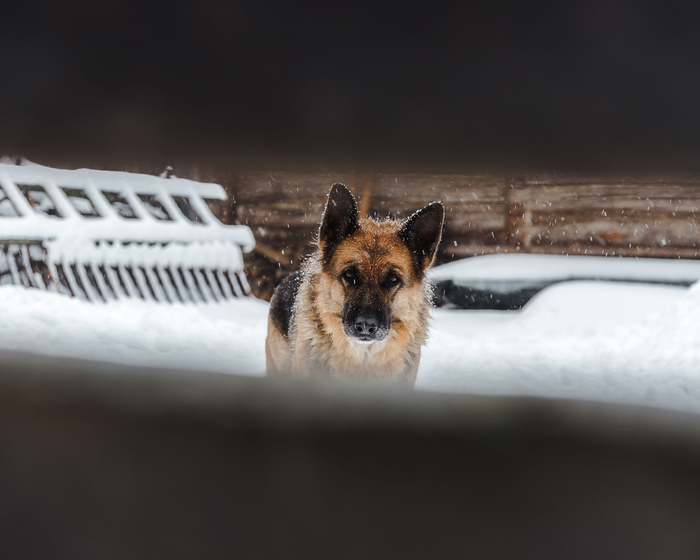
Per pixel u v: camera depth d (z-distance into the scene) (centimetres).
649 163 51
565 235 1442
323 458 46
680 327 688
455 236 1491
